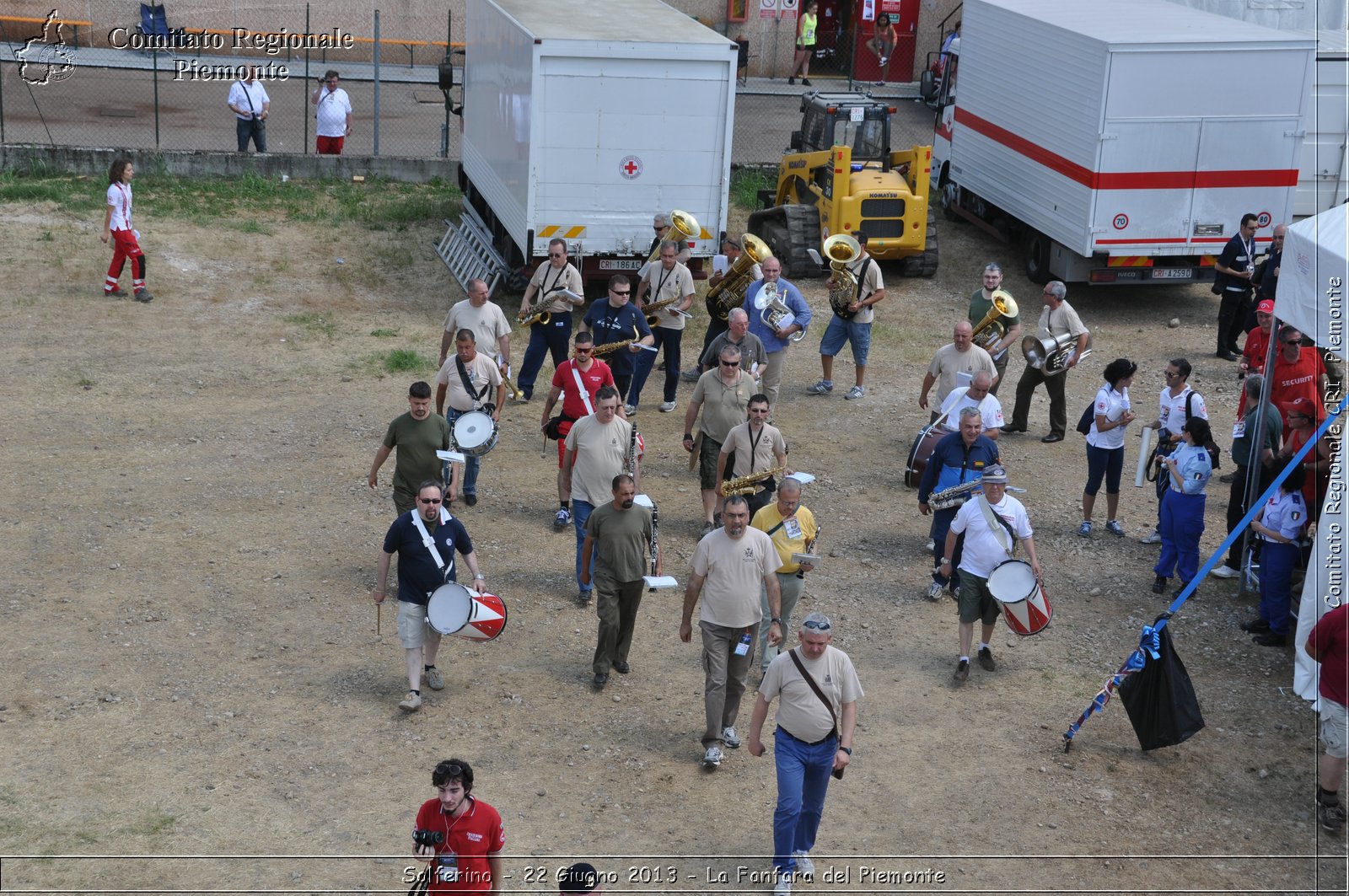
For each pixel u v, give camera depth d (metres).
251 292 20.48
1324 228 11.34
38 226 21.84
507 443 15.98
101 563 12.49
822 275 22.56
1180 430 13.13
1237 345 19.75
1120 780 9.93
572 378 13.19
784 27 35.84
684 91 18.88
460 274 21.39
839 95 23.33
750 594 9.74
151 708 10.27
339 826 9.02
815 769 8.54
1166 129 19.59
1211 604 12.65
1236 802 9.72
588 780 9.71
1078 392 18.28
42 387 16.66
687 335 20.05
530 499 14.53
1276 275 18.17
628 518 10.65
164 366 17.67
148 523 13.39
